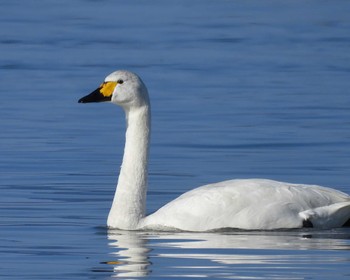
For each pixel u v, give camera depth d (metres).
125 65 34.97
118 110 27.09
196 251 13.62
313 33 43.22
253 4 53.38
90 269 12.80
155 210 16.67
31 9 51.00
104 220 15.85
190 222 14.88
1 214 16.17
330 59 36.31
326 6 52.41
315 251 13.58
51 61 35.84
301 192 15.03
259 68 34.44
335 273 12.46
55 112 26.66
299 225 14.84
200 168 19.89
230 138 22.94
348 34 42.78
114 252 13.66
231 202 14.87
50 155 21.20
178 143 22.42
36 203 16.98
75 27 44.91
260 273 12.48
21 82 31.59
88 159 20.91
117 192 15.30
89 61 35.91
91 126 24.77
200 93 29.55
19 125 24.72
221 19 47.69
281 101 28.06
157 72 33.53
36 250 13.84
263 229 14.81
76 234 14.84
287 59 36.41
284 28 44.69
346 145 22.06
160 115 26.03
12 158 20.88
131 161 15.30
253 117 25.62
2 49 38.59
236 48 39.12
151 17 48.38
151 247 13.92
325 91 29.75
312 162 20.31
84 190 18.08
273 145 22.14
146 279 12.28
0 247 14.03
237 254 13.41
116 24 45.94
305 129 23.98
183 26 45.28
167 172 19.56
